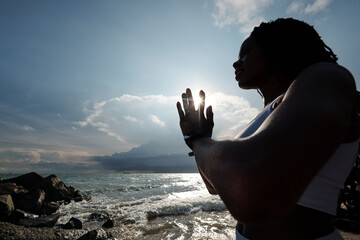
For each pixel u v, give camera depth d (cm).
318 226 44
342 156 46
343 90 40
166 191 1825
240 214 34
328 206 45
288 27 68
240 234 61
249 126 62
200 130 58
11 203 827
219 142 44
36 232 530
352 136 46
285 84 68
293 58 66
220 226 608
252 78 73
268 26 71
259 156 34
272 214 32
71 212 889
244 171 34
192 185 2575
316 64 47
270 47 69
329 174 45
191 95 65
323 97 37
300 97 38
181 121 62
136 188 2130
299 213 45
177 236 523
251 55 73
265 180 32
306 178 32
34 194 995
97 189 1994
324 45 69
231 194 35
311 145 33
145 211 816
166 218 736
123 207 974
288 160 32
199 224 634
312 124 34
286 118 36
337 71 43
